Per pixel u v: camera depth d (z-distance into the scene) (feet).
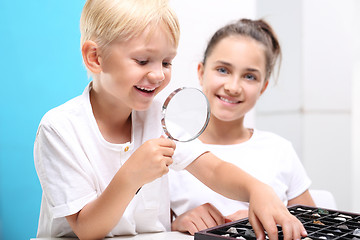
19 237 6.01
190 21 5.20
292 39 7.36
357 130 11.29
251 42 3.96
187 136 2.45
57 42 5.82
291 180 4.12
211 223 3.15
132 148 2.98
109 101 2.83
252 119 5.60
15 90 5.92
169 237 2.74
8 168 5.99
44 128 2.64
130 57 2.41
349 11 7.77
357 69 11.02
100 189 2.79
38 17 5.84
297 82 7.48
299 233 2.21
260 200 2.48
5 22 5.86
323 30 7.59
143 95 2.52
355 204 11.11
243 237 2.19
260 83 4.04
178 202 3.78
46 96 5.90
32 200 6.03
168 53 2.49
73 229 2.56
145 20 2.37
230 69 3.92
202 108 2.43
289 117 7.50
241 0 5.54
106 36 2.43
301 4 7.42
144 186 2.98
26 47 5.87
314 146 7.64
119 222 2.76
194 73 5.21
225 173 2.96
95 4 2.55
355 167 11.27
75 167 2.58
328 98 7.76
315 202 4.24
